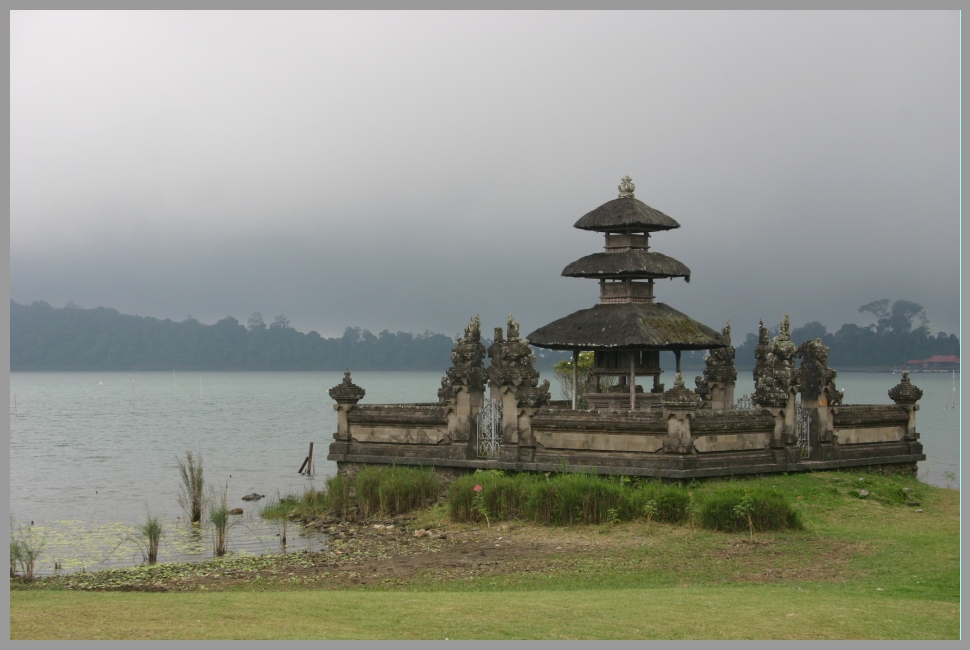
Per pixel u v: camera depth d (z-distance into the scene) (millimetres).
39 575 24688
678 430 28391
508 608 17016
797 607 16844
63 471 54875
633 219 35250
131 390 186500
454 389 33562
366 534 28875
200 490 36125
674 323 35031
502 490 28953
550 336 35594
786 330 32281
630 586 20016
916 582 19219
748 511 25219
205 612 16828
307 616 16516
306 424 97188
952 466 51062
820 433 32000
